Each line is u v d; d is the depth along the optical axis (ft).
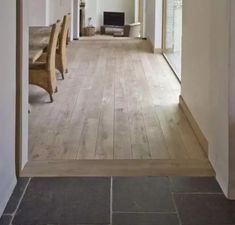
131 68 24.40
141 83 20.48
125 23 53.47
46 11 29.45
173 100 17.19
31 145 11.82
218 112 9.39
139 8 50.62
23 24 9.53
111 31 51.16
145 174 9.82
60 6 35.70
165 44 29.22
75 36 38.78
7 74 8.38
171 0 26.78
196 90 12.79
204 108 11.41
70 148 11.64
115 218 7.84
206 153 11.04
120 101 17.03
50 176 9.66
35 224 7.60
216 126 9.63
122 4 53.42
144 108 15.97
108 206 8.30
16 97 9.34
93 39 38.40
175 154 11.16
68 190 8.98
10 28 8.54
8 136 8.56
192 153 11.23
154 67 24.72
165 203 8.45
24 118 10.03
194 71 13.17
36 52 15.46
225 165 8.78
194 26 13.16
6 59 8.27
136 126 13.73
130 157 10.96
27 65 10.20
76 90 18.85
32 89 18.72
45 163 10.43
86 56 28.43
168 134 12.89
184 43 15.37
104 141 12.25
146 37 38.37
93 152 11.34
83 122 14.17
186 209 8.20
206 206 8.32
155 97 17.71
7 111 8.44
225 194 8.77
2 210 7.97
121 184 9.30
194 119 13.10
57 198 8.61
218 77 9.32
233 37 8.27
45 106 16.14
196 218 7.86
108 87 19.56
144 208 8.24
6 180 8.38
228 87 8.45
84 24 49.70
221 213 8.04
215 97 9.69
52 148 11.62
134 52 30.45
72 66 24.73
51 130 13.26
